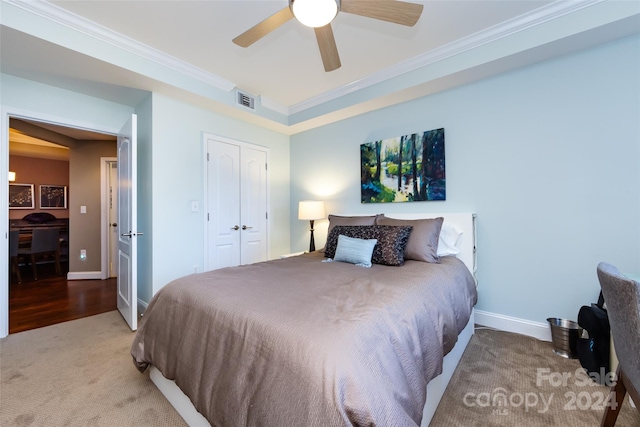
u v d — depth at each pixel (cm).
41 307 315
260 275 179
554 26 198
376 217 282
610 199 201
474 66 231
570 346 196
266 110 350
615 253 199
